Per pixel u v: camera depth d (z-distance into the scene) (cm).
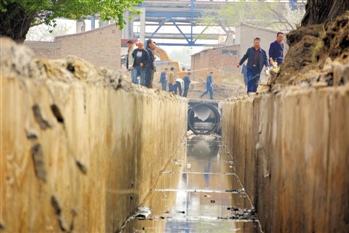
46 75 1188
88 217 1505
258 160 2452
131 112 2322
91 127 1509
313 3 3488
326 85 1278
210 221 2417
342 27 2345
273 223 1894
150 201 2856
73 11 5431
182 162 4825
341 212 1060
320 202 1196
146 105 2883
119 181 2055
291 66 2861
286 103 1622
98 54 12138
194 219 2447
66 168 1255
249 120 2969
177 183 3497
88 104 1462
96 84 1580
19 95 988
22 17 5338
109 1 5575
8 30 5284
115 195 1975
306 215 1330
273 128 1927
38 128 1076
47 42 11681
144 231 2181
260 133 2350
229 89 13850
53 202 1171
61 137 1208
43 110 1097
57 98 1175
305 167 1339
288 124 1582
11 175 964
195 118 10800
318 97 1215
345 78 1173
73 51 11919
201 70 15588
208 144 7281
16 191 987
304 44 2964
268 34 14138
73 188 1323
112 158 1880
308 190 1306
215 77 15412
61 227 1227
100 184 1669
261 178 2316
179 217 2481
